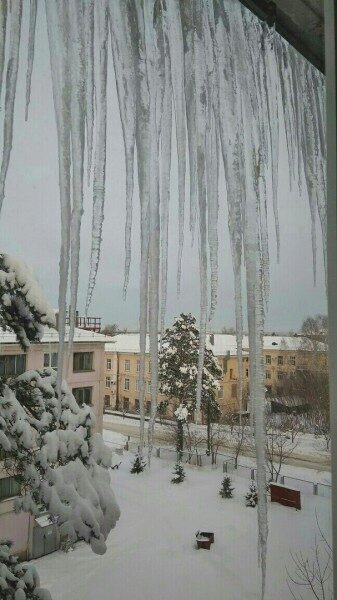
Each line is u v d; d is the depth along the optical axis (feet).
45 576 24.22
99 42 6.48
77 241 5.84
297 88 9.71
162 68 7.30
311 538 31.71
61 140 5.90
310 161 9.81
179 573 30.07
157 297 6.66
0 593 11.89
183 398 42.68
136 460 40.01
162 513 35.53
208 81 7.67
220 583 29.25
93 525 11.75
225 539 32.96
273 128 8.70
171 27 7.46
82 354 25.90
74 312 5.82
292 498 37.01
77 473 12.20
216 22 7.94
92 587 25.39
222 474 41.32
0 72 5.12
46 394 12.76
